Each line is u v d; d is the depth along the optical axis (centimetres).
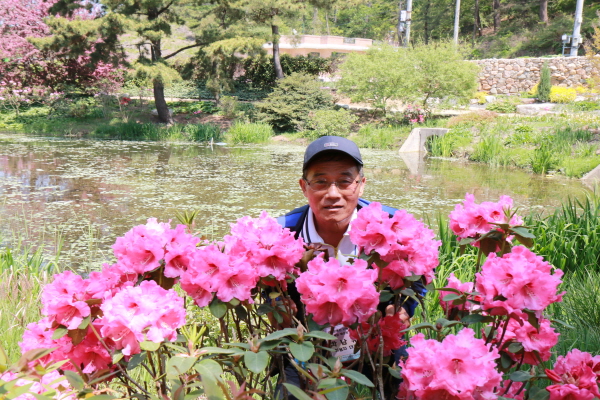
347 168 180
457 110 2133
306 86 2056
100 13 2478
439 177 1158
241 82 2658
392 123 2011
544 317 142
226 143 1911
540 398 134
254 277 134
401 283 140
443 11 4456
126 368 146
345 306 121
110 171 1152
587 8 3394
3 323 282
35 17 2403
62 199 836
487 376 108
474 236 167
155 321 117
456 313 171
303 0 2227
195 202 825
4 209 757
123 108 2369
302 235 196
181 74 2252
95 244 582
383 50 2088
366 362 166
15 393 101
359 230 136
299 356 113
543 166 1248
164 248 142
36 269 405
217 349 119
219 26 2252
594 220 469
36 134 1984
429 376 112
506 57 3428
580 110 1816
